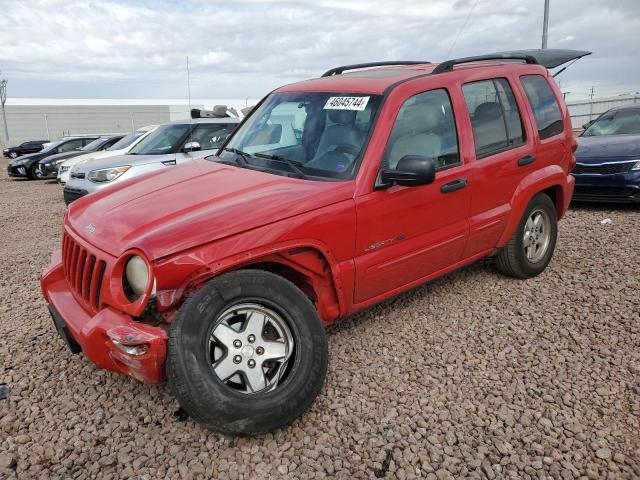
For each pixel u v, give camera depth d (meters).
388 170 3.51
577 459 2.79
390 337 4.10
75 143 22.02
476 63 4.94
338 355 3.85
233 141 4.53
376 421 3.12
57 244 7.92
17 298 5.35
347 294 3.54
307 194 3.32
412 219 3.80
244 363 2.93
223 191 3.44
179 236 2.85
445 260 4.22
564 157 5.24
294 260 3.27
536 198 4.96
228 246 2.93
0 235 9.01
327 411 3.22
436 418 3.14
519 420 3.11
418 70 4.40
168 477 2.71
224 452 2.88
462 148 4.16
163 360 2.75
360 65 5.17
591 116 27.72
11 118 48.94
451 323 4.32
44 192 16.20
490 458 2.81
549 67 5.65
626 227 7.08
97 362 2.94
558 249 6.16
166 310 2.88
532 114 4.86
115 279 2.88
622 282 5.05
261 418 2.81
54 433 3.06
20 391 3.51
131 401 3.35
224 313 2.87
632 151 7.96
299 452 2.88
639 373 3.55
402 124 3.78
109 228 3.21
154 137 9.78
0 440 3.02
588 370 3.60
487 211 4.44
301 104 4.20
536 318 4.38
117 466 2.80
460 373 3.60
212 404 2.70
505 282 5.12
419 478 2.70
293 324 3.01
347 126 3.77
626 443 2.90
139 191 3.71
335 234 3.35
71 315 3.24
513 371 3.62
